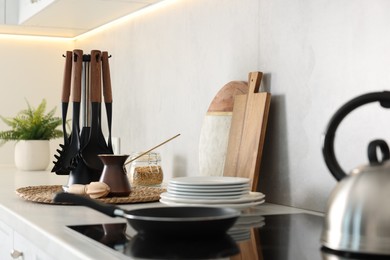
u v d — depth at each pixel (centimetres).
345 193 94
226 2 186
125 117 264
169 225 100
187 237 104
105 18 265
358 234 91
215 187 136
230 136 170
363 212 91
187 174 210
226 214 110
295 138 156
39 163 280
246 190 141
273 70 164
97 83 187
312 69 150
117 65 273
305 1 152
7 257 163
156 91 234
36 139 282
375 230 90
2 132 283
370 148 99
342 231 94
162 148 229
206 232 103
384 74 130
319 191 147
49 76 322
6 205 159
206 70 198
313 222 132
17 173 266
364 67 135
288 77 158
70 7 238
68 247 106
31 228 130
